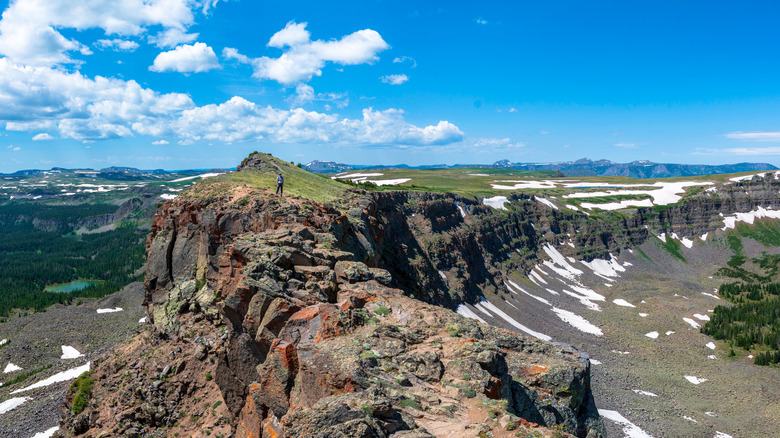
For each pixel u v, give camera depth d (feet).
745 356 377.09
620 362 338.95
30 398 288.92
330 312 78.95
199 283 163.94
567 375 74.08
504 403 57.52
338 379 59.47
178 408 134.21
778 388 298.15
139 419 136.15
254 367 99.25
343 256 109.91
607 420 239.30
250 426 89.25
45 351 379.76
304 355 66.80
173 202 187.21
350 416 48.24
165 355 147.02
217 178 211.41
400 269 232.94
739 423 248.52
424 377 62.69
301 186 245.86
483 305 418.92
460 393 59.16
